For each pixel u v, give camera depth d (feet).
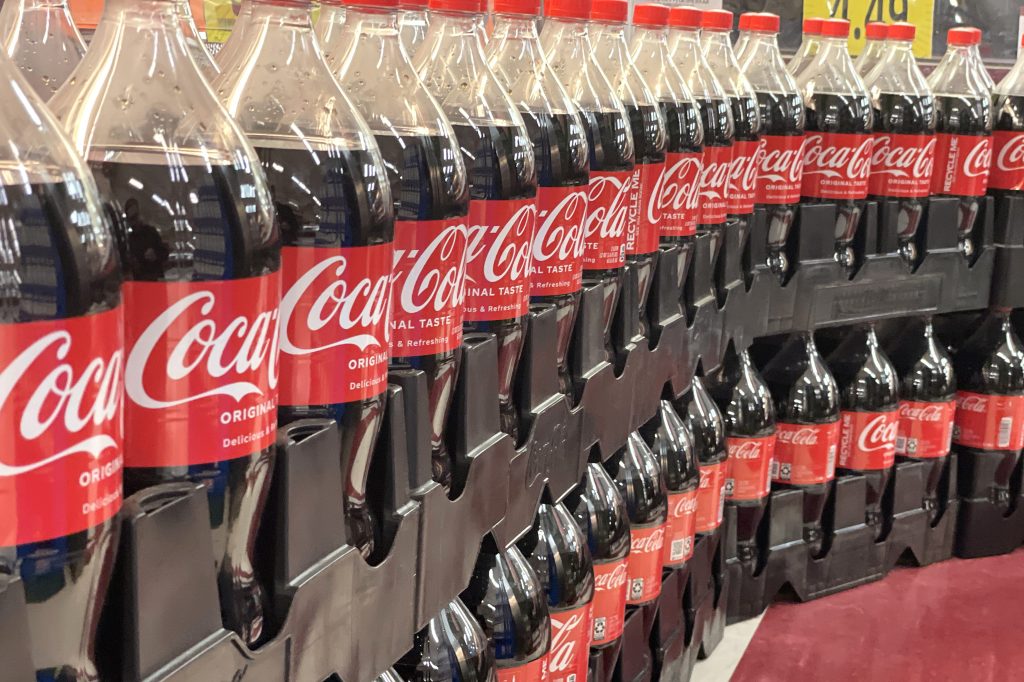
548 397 4.53
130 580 2.28
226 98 3.24
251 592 2.74
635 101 5.62
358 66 3.72
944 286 9.66
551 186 4.48
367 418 3.17
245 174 2.64
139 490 2.42
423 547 3.48
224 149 2.65
